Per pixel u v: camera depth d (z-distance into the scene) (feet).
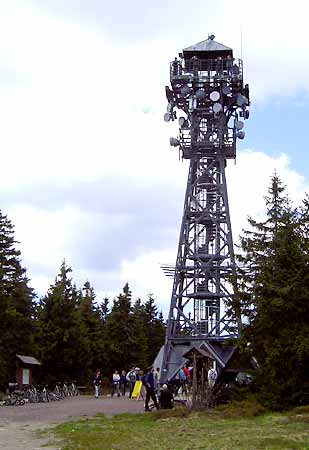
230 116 184.65
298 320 96.84
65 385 184.34
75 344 215.72
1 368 170.91
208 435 66.74
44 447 60.64
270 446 56.65
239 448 55.93
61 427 78.95
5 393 156.25
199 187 181.57
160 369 169.27
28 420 90.84
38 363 171.94
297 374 94.02
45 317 215.10
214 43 189.47
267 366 95.45
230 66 183.21
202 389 102.27
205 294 170.91
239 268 113.60
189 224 178.60
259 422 78.33
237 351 108.78
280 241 101.50
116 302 265.54
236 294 104.37
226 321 156.35
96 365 251.80
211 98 178.60
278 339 95.71
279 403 93.15
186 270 175.52
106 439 65.26
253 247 105.91
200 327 167.53
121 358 258.37
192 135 182.91
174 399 115.96
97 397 159.94
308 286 96.99
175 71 184.65
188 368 140.36
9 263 188.75
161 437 66.44
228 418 85.30
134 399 150.71
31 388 156.35
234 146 181.68
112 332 260.01
